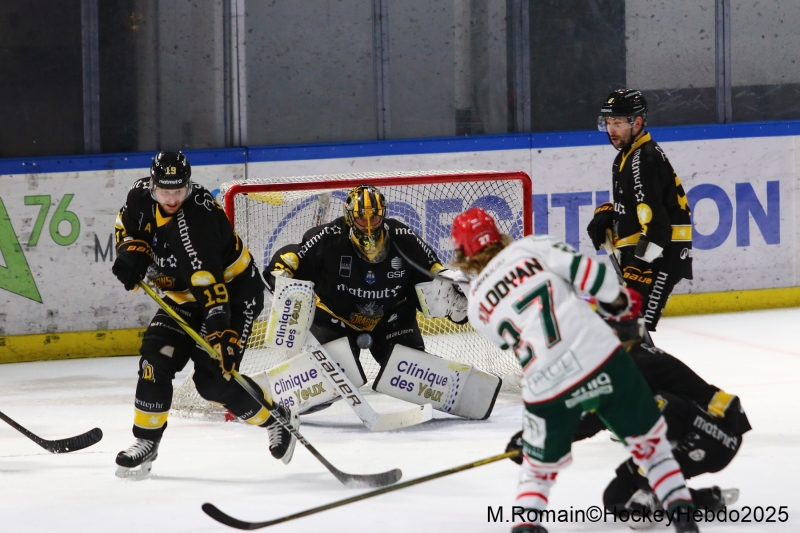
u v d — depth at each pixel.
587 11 26.61
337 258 16.45
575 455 13.98
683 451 10.88
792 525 10.77
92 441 14.41
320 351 15.84
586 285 9.78
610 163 26.38
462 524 11.13
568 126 26.97
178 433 16.38
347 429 16.47
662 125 27.19
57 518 11.70
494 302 9.92
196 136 25.52
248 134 25.81
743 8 27.05
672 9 26.83
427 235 21.98
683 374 11.31
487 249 10.15
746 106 27.41
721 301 26.70
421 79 26.34
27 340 23.84
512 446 11.28
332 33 25.91
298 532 10.95
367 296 16.69
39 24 24.41
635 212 15.52
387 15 26.02
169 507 12.08
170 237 12.88
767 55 27.31
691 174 26.52
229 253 13.43
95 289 24.17
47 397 19.75
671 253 15.55
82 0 24.50
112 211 24.14
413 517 11.44
